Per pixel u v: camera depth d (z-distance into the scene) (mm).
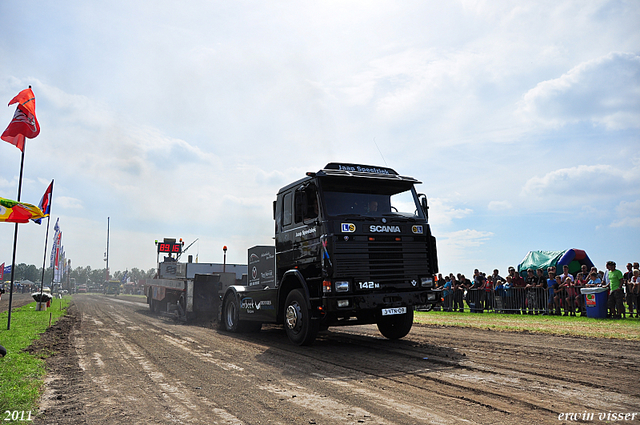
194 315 15586
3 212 9477
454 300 18109
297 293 8672
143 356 7602
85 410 4348
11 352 7594
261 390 5105
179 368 6492
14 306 24250
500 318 13906
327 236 7746
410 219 8562
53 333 11070
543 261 19094
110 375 6012
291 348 8438
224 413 4219
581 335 9133
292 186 9234
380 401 4551
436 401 4504
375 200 8578
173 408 4398
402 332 9172
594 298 12914
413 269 8367
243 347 8672
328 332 11234
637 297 12719
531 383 5133
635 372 5613
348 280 7719
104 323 14320
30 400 4641
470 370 5969
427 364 6512
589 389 4816
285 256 9336
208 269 17906
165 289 18625
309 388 5168
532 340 8680
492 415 3996
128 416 4148
